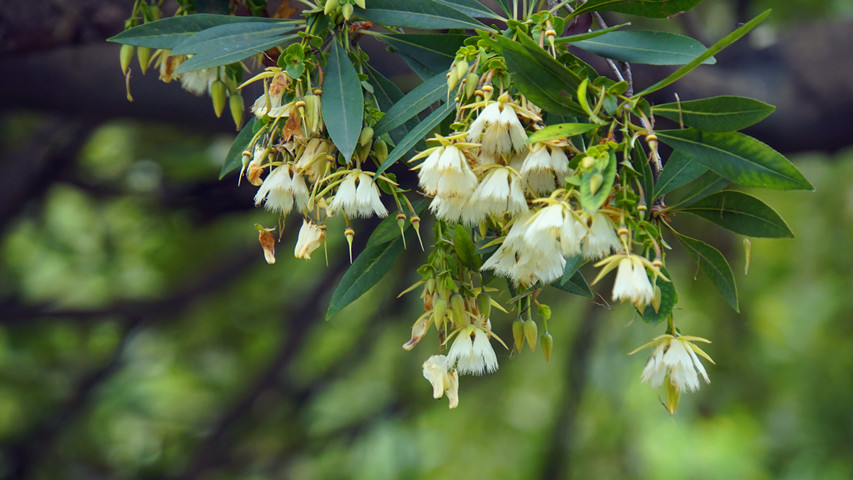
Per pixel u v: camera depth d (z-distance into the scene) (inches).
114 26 110.7
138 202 211.0
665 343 94.3
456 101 93.8
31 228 231.8
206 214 201.0
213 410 276.7
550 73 93.3
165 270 239.5
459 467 303.4
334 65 95.2
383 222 96.0
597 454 286.0
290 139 95.0
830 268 263.3
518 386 288.0
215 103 100.7
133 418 272.7
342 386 293.6
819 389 289.0
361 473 295.7
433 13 96.6
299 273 253.6
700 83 136.9
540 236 91.9
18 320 203.8
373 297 253.9
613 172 91.3
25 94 124.4
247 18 97.7
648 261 92.0
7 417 241.9
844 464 290.0
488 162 93.1
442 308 94.5
